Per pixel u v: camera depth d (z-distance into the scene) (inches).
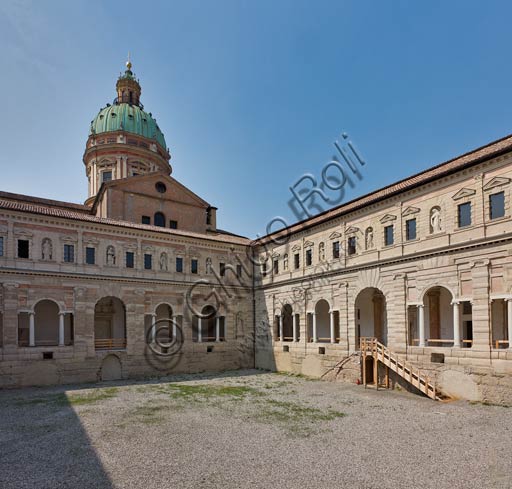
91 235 1672.0
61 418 946.1
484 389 1078.4
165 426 861.8
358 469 605.9
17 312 1462.8
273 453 679.7
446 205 1229.7
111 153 2642.7
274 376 1711.4
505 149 1061.1
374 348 1360.7
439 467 611.8
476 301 1119.6
